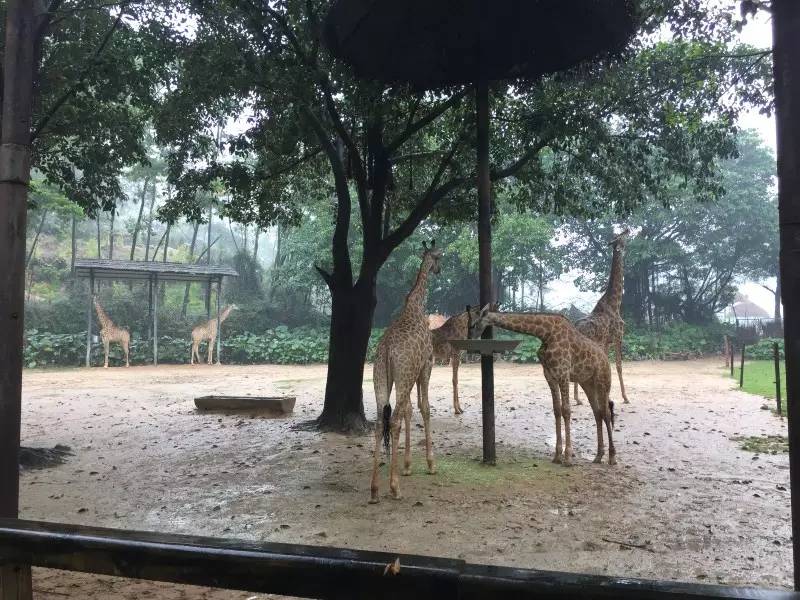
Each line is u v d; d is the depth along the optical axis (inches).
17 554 62.2
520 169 369.1
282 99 312.8
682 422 387.2
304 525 196.4
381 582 50.6
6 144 125.7
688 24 283.3
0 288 123.2
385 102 306.2
